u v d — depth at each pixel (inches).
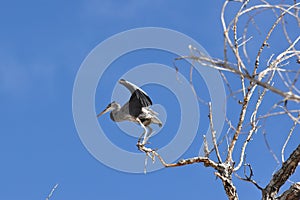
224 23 313.6
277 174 423.8
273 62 354.0
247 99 419.2
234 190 428.8
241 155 435.2
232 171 433.7
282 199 416.8
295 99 279.6
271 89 285.1
